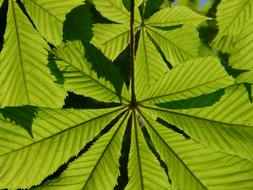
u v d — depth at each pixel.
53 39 0.59
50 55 0.58
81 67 0.59
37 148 0.56
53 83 0.58
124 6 0.71
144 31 0.73
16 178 0.55
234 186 0.56
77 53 0.59
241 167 0.57
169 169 0.59
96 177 0.58
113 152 0.60
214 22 0.88
